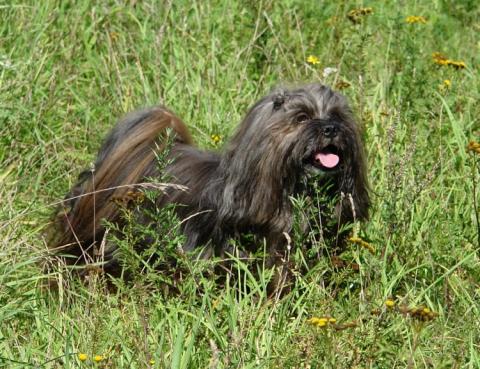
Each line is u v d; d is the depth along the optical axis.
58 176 12.69
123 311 9.57
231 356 8.72
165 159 10.88
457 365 8.69
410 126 13.34
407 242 11.03
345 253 10.20
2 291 10.01
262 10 16.11
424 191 11.88
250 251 10.52
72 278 10.57
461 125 13.32
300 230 10.01
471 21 18.36
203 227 10.66
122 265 10.59
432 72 14.58
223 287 10.57
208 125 13.62
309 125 10.19
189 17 16.17
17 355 9.21
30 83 13.91
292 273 10.34
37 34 15.10
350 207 10.62
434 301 10.44
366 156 11.30
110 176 11.38
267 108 10.41
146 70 15.12
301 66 15.34
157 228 10.09
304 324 9.38
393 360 8.79
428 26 17.25
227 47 15.68
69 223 11.62
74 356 8.85
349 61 15.30
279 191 10.32
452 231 11.12
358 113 13.40
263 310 9.59
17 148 13.09
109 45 14.84
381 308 9.21
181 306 9.72
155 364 8.38
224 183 10.49
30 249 11.16
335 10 16.98
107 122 14.22
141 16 16.25
